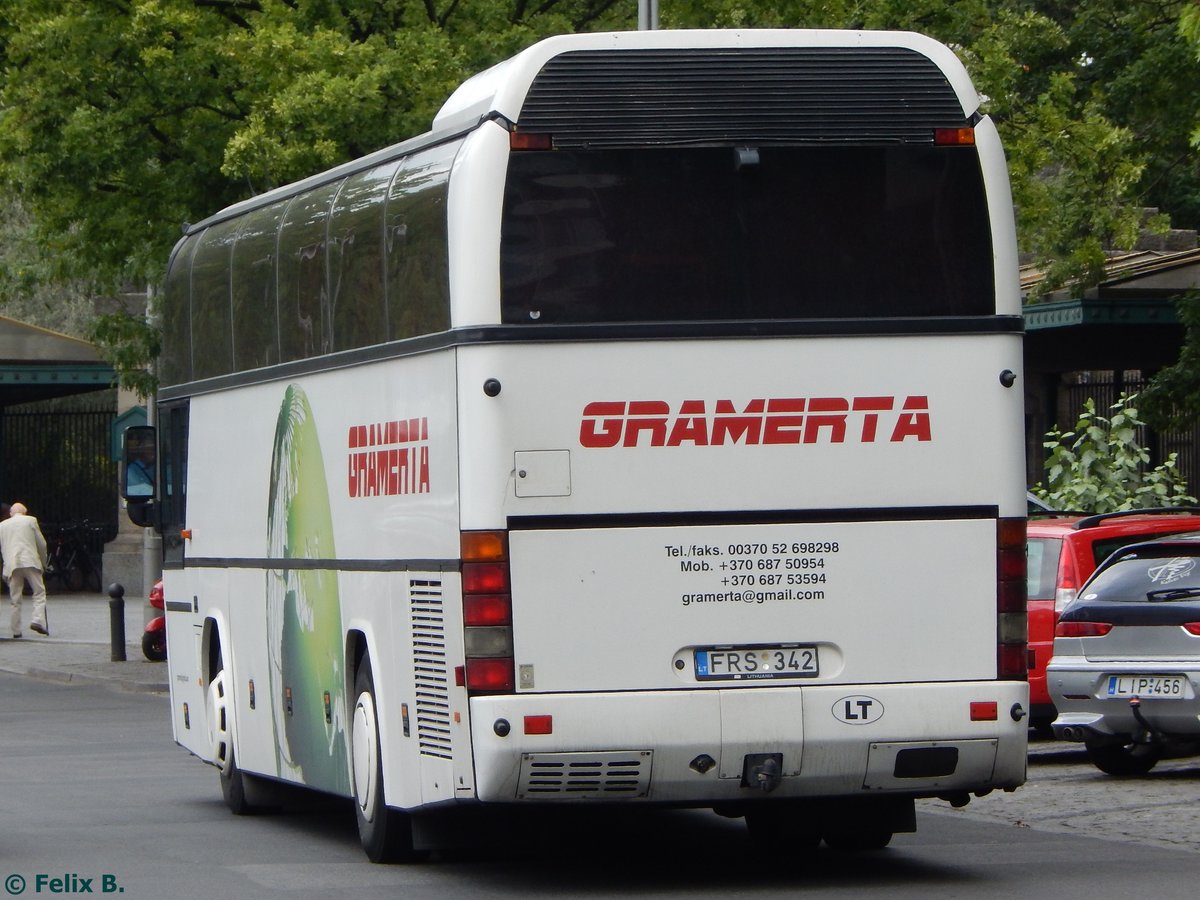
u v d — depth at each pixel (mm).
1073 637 28000
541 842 23188
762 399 18594
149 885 19859
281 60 43750
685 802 18641
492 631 18078
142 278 50688
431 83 43469
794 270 18750
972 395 18969
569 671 18188
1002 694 18797
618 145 18531
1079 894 18750
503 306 18250
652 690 18297
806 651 18594
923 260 18953
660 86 18656
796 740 18406
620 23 47812
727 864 21172
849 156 18906
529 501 18203
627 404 18375
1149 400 45281
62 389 89750
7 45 48281
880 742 18547
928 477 18844
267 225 24328
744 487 18531
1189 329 45406
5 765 33156
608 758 18109
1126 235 49250
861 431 18766
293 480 23391
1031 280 56781
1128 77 49750
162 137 47594
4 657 57969
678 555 18406
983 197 19094
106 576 86500
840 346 18750
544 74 18469
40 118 46938
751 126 18750
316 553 22625
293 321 23328
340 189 21875
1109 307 51188
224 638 26547
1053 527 32312
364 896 18984
